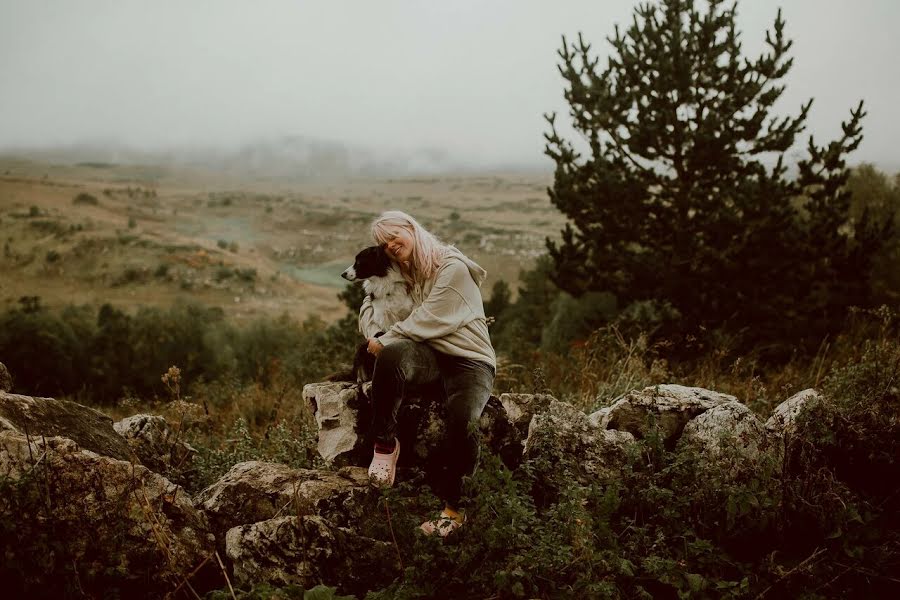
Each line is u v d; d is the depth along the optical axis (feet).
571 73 33.14
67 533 8.73
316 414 12.75
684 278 31.32
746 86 30.07
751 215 30.12
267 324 132.26
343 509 10.43
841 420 11.66
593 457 11.21
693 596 9.02
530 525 9.46
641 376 18.67
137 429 12.72
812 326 29.66
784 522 10.31
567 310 48.37
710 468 10.68
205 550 9.71
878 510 10.69
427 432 11.57
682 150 31.55
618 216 33.09
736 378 18.70
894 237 40.88
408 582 8.82
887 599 9.38
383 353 10.75
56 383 96.73
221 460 13.96
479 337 11.32
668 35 30.35
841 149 30.04
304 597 8.37
